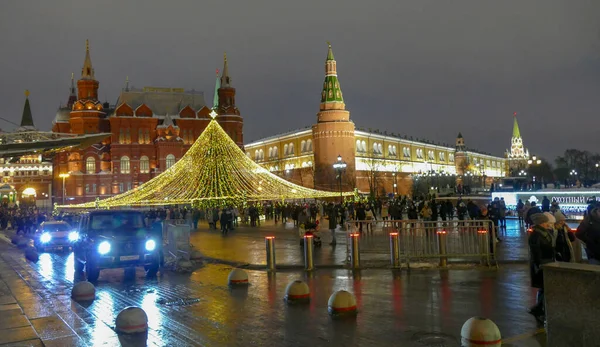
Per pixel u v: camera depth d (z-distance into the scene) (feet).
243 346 25.81
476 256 49.29
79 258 53.52
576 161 487.61
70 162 306.76
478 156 566.77
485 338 23.27
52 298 40.68
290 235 100.94
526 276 43.70
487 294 36.52
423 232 50.72
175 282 47.67
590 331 17.72
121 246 48.78
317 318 30.89
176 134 318.24
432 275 45.65
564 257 30.22
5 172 421.59
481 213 74.90
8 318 32.55
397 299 35.73
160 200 203.72
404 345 24.94
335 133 312.09
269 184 228.22
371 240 56.08
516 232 86.28
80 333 28.78
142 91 345.92
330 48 323.98
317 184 313.12
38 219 151.64
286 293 36.42
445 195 184.55
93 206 211.20
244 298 38.11
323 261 57.41
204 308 35.17
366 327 28.43
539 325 27.81
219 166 224.12
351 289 40.24
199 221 176.86
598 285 17.53
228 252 71.67
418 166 442.91
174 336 27.96
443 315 30.71
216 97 442.50
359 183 356.79
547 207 91.45
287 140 402.93
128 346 26.09
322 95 323.37
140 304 37.42
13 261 70.49
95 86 326.65
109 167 317.22
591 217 28.17
